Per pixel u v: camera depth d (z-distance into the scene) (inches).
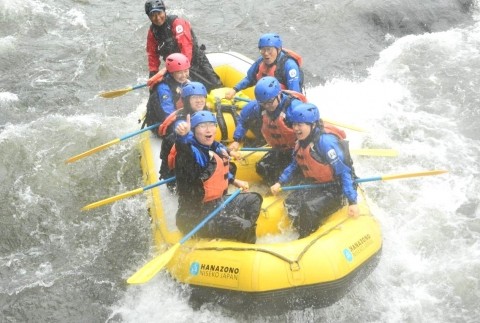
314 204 194.5
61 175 267.1
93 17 401.1
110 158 275.6
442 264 213.6
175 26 259.6
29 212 249.1
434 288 204.4
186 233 194.9
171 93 232.1
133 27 389.1
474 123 296.2
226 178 192.1
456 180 256.5
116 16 401.7
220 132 232.5
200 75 268.2
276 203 205.2
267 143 233.9
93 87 338.6
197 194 186.7
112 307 205.2
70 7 411.2
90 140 288.7
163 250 198.5
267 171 218.4
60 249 232.1
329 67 349.1
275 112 206.8
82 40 377.1
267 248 182.9
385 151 234.5
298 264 178.2
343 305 196.7
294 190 206.2
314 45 369.7
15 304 209.0
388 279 207.3
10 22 391.2
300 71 239.8
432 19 389.1
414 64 346.6
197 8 408.2
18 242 236.5
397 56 355.3
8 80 341.4
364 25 387.2
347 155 193.3
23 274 221.6
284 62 236.8
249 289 178.1
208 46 368.2
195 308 193.3
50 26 390.6
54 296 211.5
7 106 318.7
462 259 215.3
